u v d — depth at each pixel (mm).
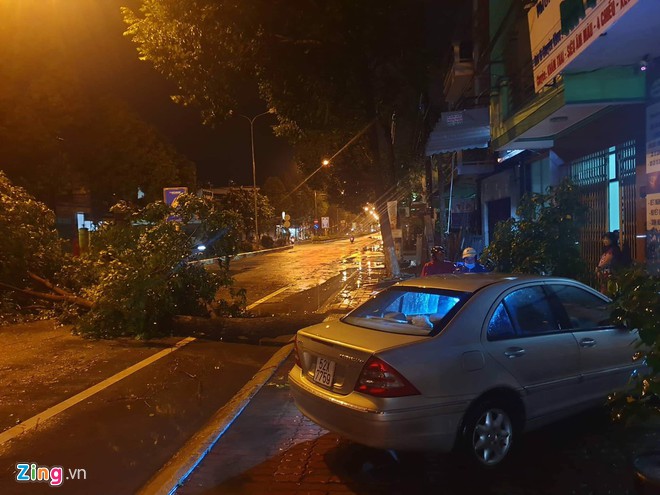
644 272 3547
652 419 5074
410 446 3852
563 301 4934
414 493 3936
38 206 12992
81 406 6191
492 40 11719
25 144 23328
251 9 10164
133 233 10492
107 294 9453
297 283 19672
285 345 9141
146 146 34156
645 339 3381
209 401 6355
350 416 3941
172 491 4012
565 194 7879
